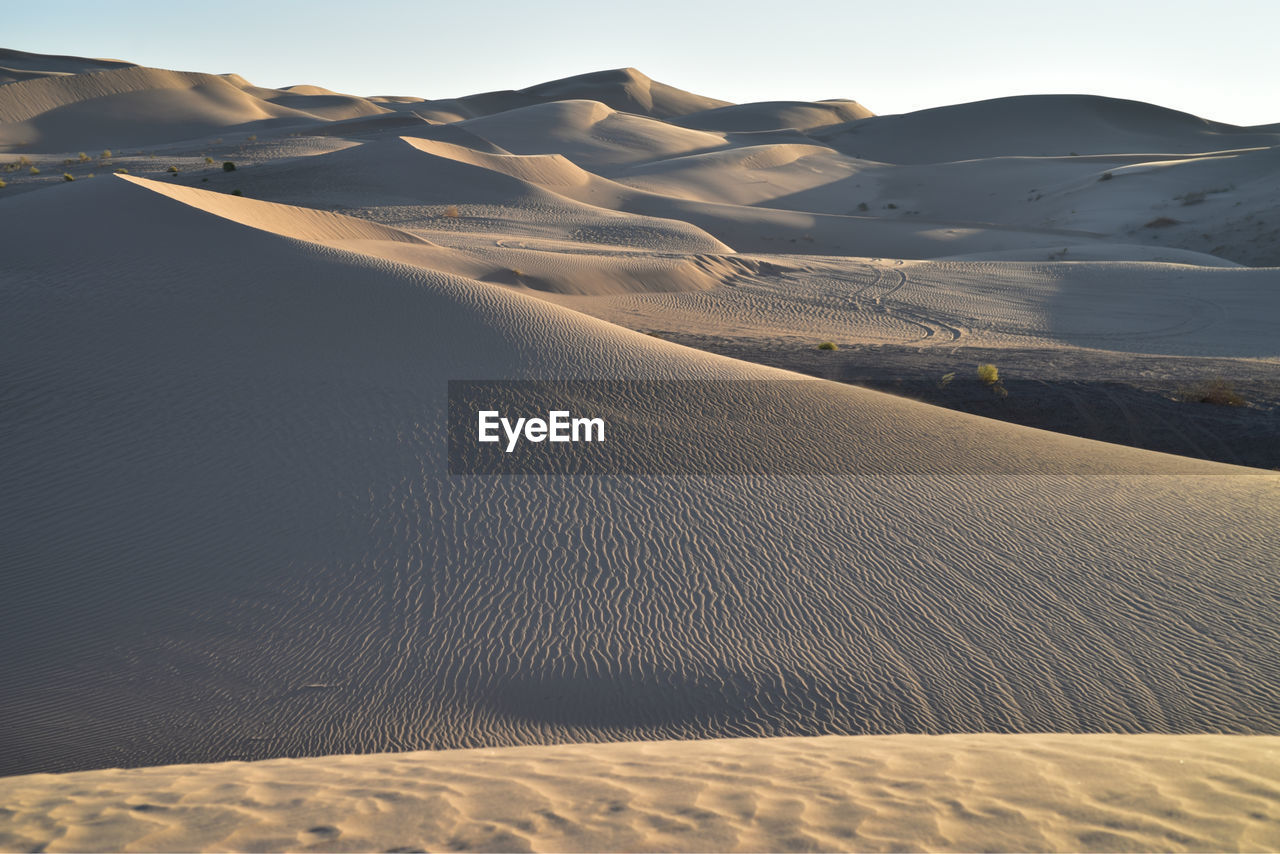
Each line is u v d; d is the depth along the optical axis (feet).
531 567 33.47
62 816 14.55
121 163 248.32
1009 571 34.81
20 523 35.29
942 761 17.40
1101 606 32.17
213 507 36.73
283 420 43.91
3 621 29.40
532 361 53.98
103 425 43.04
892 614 31.24
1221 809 13.89
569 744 21.56
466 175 223.71
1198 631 30.48
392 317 57.41
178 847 12.91
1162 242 246.68
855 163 425.69
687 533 36.60
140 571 32.42
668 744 20.93
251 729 24.31
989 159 398.42
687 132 506.48
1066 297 137.08
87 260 65.05
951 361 87.97
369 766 18.34
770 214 281.54
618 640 29.14
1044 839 12.78
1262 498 44.45
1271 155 304.30
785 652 28.66
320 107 572.10
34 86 402.72
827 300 131.64
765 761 17.79
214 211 88.43
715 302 125.80
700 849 12.49
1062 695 26.55
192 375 48.14
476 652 28.27
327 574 32.55
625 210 266.57
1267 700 26.30
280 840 13.16
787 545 36.11
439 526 35.91
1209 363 88.02
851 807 14.21
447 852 12.53
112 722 24.49
